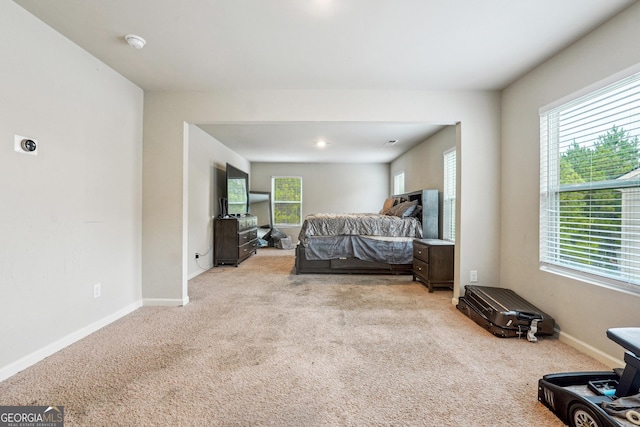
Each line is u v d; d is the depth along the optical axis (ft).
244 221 17.97
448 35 6.55
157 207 9.64
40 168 6.13
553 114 7.54
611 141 6.04
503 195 9.43
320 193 25.46
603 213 6.23
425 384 5.39
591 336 6.40
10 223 5.55
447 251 11.51
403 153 20.70
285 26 6.23
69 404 4.74
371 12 5.75
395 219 14.79
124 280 8.82
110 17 5.94
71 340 6.89
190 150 13.83
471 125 9.56
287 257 19.69
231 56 7.49
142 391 5.10
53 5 5.57
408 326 8.10
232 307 9.61
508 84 9.09
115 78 8.34
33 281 5.99
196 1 5.44
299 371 5.80
